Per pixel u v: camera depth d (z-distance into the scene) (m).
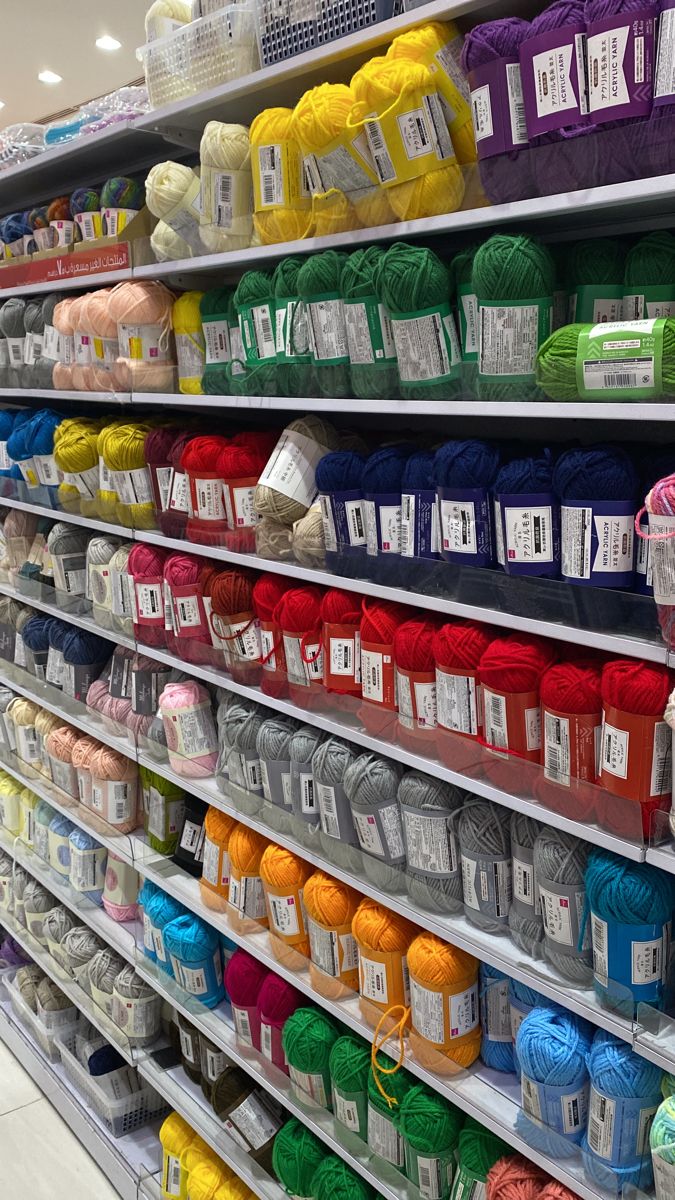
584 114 0.95
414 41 1.10
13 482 2.45
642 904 1.07
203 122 1.64
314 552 1.49
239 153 1.45
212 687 2.03
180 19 1.72
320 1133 1.63
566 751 1.13
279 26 1.35
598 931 1.13
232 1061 1.95
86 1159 2.27
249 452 1.61
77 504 2.18
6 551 2.62
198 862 2.04
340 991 1.60
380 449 1.36
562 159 0.98
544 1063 1.20
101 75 3.63
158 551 1.94
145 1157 2.14
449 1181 1.46
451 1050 1.41
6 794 2.79
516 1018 1.36
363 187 1.22
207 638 1.84
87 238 2.00
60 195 2.38
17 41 3.20
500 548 1.18
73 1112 2.31
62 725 2.48
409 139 1.11
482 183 1.09
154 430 1.86
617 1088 1.12
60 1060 2.47
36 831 2.63
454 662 1.26
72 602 2.30
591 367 0.99
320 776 1.51
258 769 1.74
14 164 2.26
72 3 2.86
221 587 1.68
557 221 1.28
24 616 2.63
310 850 1.62
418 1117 1.42
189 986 1.97
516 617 1.17
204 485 1.68
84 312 1.86
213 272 1.84
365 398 1.33
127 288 1.73
